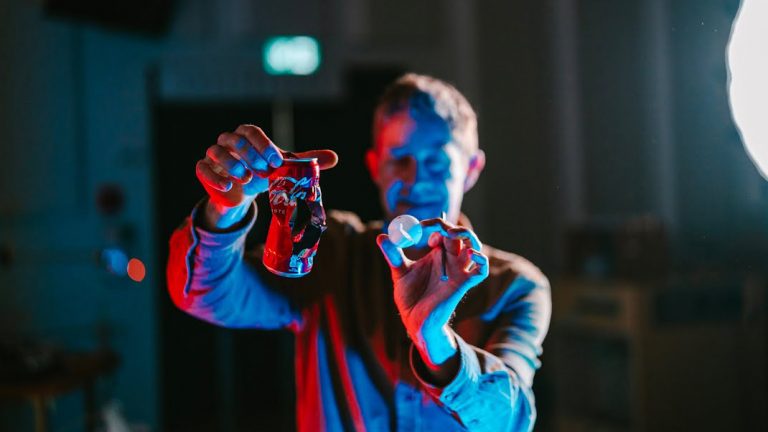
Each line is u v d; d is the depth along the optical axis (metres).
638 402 3.87
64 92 4.90
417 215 1.30
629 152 4.73
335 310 1.29
